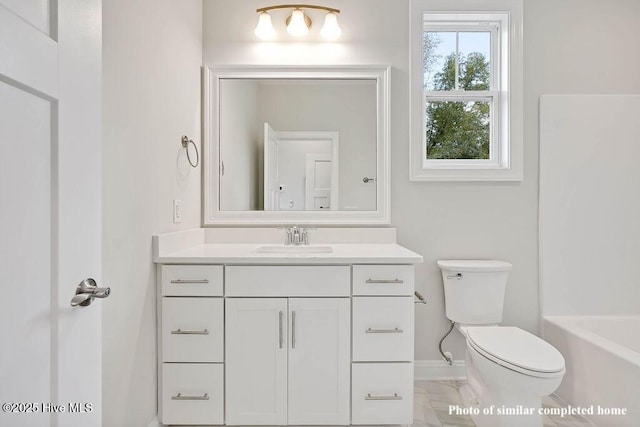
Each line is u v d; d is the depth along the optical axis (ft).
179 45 6.00
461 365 7.07
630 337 6.73
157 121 5.23
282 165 7.09
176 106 5.89
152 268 5.14
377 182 7.05
